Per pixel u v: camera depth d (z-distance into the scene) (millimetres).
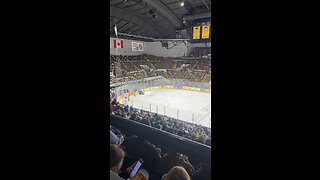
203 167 1627
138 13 22516
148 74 25156
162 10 20719
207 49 26000
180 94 17625
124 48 25656
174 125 5668
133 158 1846
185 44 26297
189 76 24203
